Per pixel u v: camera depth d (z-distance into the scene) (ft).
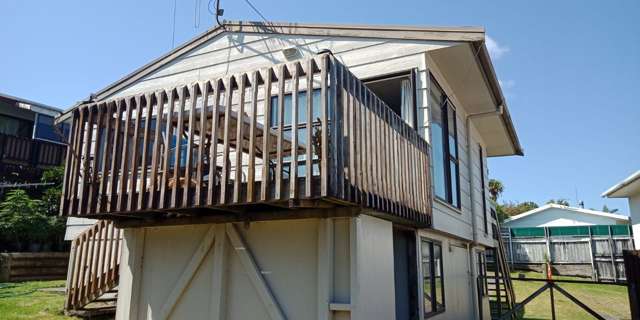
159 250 15.35
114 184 13.55
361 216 13.07
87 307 21.65
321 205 12.01
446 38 20.06
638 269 22.95
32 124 60.13
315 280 12.48
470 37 19.53
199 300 14.14
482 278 33.65
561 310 40.09
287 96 21.50
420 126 20.01
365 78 21.44
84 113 14.76
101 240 21.61
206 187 12.48
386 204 13.57
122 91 27.17
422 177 18.25
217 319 13.41
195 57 25.70
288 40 23.45
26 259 37.73
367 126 12.87
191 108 12.86
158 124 13.21
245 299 13.41
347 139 11.43
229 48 24.86
